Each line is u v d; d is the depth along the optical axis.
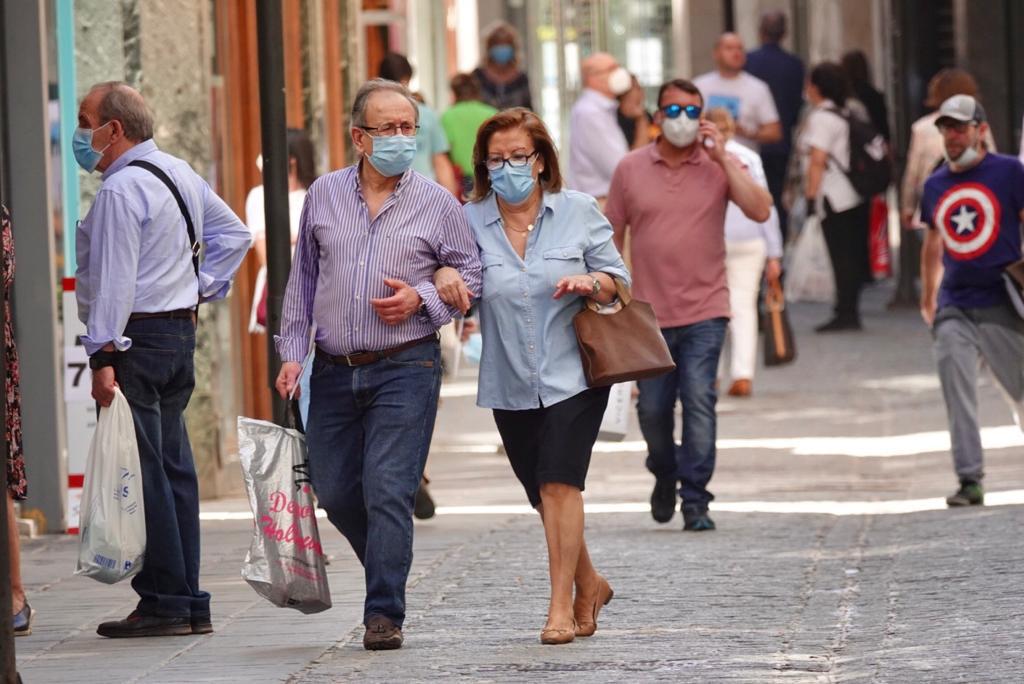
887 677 19.09
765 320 51.25
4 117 32.56
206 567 27.94
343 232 21.52
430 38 80.56
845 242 62.00
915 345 58.06
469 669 20.14
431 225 21.58
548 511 21.67
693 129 29.81
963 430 31.47
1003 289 31.30
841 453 39.03
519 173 21.47
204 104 35.75
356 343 21.34
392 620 21.31
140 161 22.50
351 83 55.09
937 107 40.16
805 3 91.25
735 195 29.92
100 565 22.19
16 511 32.78
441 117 54.03
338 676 20.00
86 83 33.44
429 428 21.59
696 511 30.08
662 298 30.02
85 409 32.06
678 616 23.12
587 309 21.78
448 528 30.92
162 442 22.80
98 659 21.47
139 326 22.30
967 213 31.09
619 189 30.36
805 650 20.94
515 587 25.23
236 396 39.88
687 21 91.00
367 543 21.39
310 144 31.36
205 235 23.39
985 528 28.67
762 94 57.94
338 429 21.61
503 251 21.81
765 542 28.80
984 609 22.45
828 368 53.75
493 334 21.91
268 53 26.80
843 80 61.50
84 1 33.47
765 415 45.06
